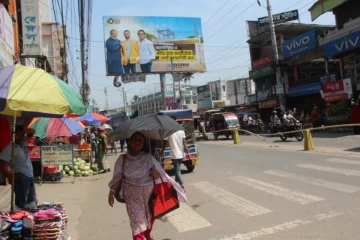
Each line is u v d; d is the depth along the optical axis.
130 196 4.38
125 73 39.03
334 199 6.38
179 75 44.38
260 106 35.50
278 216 5.69
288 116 19.30
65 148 10.91
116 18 39.12
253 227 5.27
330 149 13.38
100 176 12.60
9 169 5.58
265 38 35.94
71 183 11.00
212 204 6.90
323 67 33.16
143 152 4.52
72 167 12.70
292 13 35.72
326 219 5.31
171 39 40.97
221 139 27.52
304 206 6.12
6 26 11.18
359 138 16.16
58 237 4.46
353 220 5.15
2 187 9.53
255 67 35.94
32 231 4.34
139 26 39.81
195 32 42.06
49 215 4.53
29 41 14.27
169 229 5.56
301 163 10.71
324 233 4.74
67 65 25.06
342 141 15.94
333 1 23.17
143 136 4.50
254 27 37.31
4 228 4.20
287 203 6.42
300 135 18.30
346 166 9.51
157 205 4.46
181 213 6.43
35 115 4.72
